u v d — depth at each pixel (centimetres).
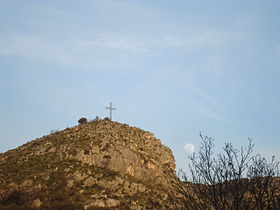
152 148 11281
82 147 10256
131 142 10875
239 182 2303
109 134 11331
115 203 7531
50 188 8069
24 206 7175
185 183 2728
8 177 8638
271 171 2336
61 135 12019
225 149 2714
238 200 2266
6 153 11388
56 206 7131
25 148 11225
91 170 9075
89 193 8006
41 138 12238
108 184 8438
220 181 2364
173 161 11212
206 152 2516
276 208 2238
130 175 9344
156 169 9588
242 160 2400
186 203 2494
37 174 8731
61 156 9919
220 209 2295
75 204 7262
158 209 4594
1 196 7669
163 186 8844
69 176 8606
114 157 9650
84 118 14262
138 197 7925
